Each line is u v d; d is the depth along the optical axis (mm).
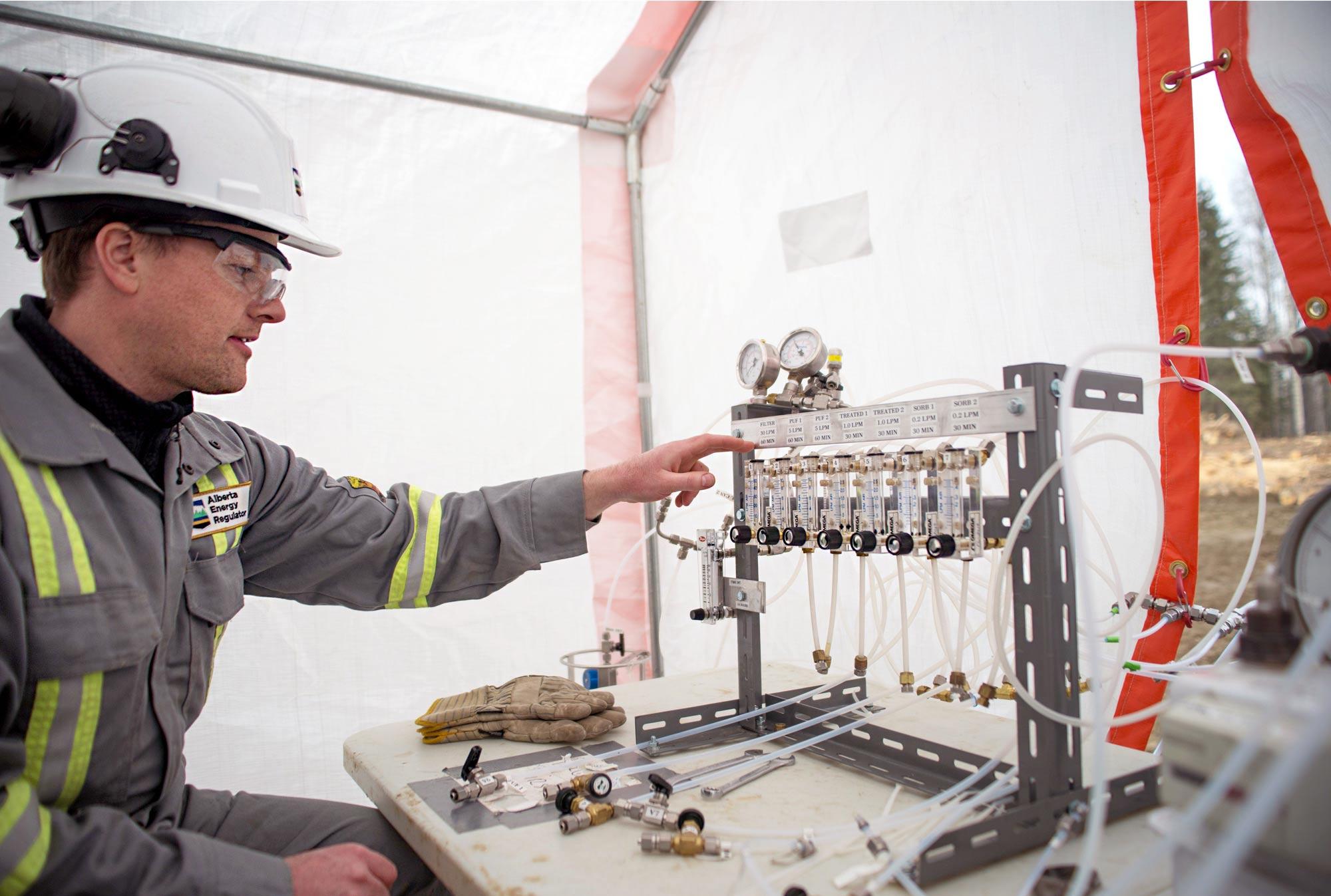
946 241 1730
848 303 1977
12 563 880
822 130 2018
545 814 944
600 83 2496
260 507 1342
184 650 1145
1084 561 646
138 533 1025
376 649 2178
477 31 2211
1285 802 542
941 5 1725
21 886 735
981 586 1578
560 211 2543
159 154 997
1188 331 1307
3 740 793
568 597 2461
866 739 1155
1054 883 736
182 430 1226
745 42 2230
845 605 1967
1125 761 1062
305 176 2150
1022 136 1568
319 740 2096
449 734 1265
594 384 2572
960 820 867
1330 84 1115
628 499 1391
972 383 1139
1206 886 448
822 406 1261
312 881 855
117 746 980
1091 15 1443
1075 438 1437
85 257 1019
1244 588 1150
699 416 2459
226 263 1073
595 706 1294
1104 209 1432
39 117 961
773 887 753
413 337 2271
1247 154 1208
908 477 1060
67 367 1016
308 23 2072
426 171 2322
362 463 2184
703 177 2422
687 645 2496
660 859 815
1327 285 1129
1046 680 858
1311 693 562
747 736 1268
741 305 2299
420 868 1197
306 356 2131
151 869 802
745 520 1309
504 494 1416
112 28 1877
